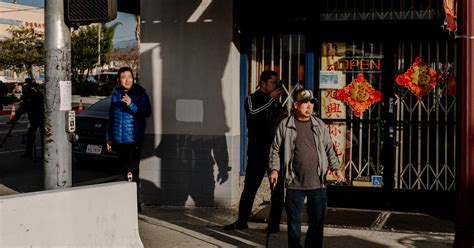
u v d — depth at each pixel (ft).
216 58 30.45
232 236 25.35
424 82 29.27
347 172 30.14
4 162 49.26
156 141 31.32
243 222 26.32
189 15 30.71
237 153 31.09
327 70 30.30
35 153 50.42
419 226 26.43
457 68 17.63
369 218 27.84
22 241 17.20
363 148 29.94
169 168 31.22
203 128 30.76
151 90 31.32
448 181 29.35
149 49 31.32
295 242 21.09
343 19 29.84
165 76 31.14
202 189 30.86
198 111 30.76
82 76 182.09
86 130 44.52
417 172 29.60
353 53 29.96
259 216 28.58
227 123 30.48
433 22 28.76
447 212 28.96
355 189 29.91
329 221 27.25
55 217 18.20
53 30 20.24
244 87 31.42
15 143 62.49
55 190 18.65
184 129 30.99
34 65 166.20
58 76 20.29
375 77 29.78
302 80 30.89
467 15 17.22
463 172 17.29
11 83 158.20
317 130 21.15
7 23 195.62
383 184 29.68
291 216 21.16
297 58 30.94
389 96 29.55
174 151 31.12
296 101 21.26
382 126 29.76
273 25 30.76
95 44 181.57
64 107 20.39
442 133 29.32
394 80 29.53
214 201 30.76
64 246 18.43
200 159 30.83
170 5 30.91
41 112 50.60
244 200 26.27
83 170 45.70
